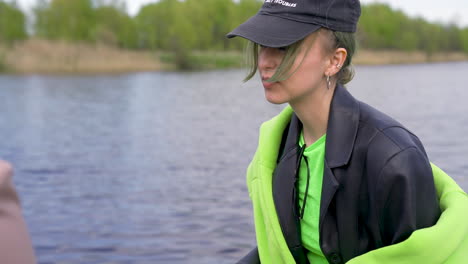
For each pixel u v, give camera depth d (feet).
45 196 32.40
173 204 29.22
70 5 238.68
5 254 2.84
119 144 52.54
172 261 21.03
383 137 5.04
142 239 23.70
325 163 5.26
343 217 5.23
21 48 214.48
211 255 21.53
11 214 2.93
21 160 45.09
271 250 5.71
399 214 4.93
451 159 39.19
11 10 223.92
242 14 292.61
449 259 4.96
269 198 5.70
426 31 342.64
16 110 87.71
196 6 288.10
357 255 5.28
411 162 4.92
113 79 170.50
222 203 29.12
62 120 74.33
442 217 4.99
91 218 27.27
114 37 243.19
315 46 5.13
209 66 250.98
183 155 44.96
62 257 22.06
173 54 252.21
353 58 5.45
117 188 33.76
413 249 4.77
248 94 113.29
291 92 5.21
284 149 5.72
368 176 5.07
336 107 5.32
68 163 43.14
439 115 67.77
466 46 366.43
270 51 5.18
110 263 21.21
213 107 86.99
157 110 84.43
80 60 218.79
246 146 49.14
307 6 5.06
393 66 264.93
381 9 319.47
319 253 5.54
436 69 227.81
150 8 275.39
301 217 5.55
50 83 152.35
